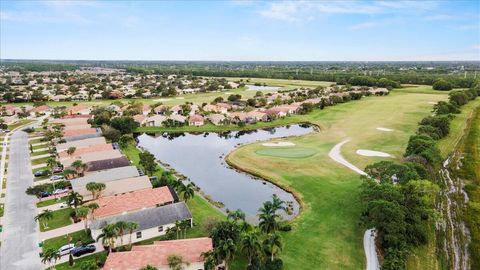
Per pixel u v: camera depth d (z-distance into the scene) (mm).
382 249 55406
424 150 90625
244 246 48438
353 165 97125
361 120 158875
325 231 61875
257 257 48969
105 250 55781
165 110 175625
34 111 176875
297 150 112812
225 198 78812
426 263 52000
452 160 101750
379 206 55625
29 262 52812
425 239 56188
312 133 141000
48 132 126625
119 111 173625
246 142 130875
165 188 72938
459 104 185750
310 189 81250
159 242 52188
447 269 50906
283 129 155250
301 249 55906
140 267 46312
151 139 137875
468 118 158625
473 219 66125
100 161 91562
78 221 65250
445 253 55094
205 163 104750
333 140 125562
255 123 160625
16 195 77500
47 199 75375
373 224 55375
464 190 81062
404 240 52938
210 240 52156
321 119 167125
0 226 63312
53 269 50844
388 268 47875
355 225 63781
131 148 119375
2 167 96750
